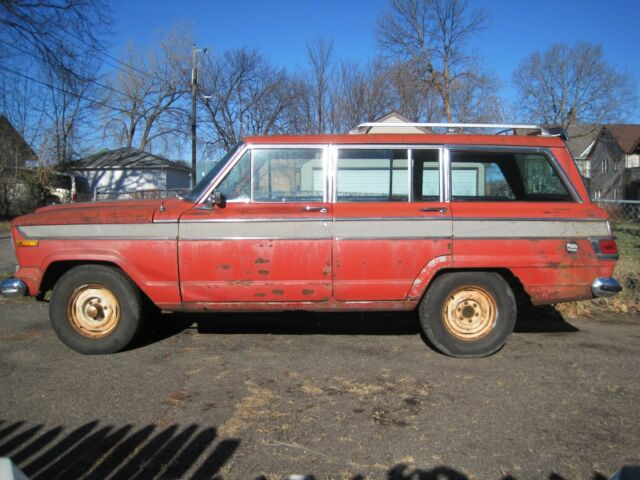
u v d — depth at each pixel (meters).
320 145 4.71
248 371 4.36
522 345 5.10
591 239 4.63
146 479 2.78
